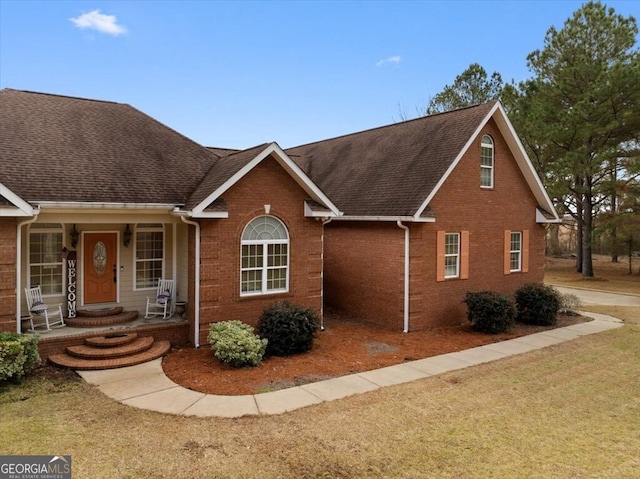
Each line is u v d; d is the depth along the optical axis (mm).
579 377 9766
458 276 15320
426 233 14266
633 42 26438
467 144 14367
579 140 26812
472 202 15641
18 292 9844
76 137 12859
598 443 6680
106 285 12914
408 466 5918
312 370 9977
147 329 11391
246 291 12320
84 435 6648
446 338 13234
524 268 17703
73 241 12297
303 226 13117
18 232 9828
